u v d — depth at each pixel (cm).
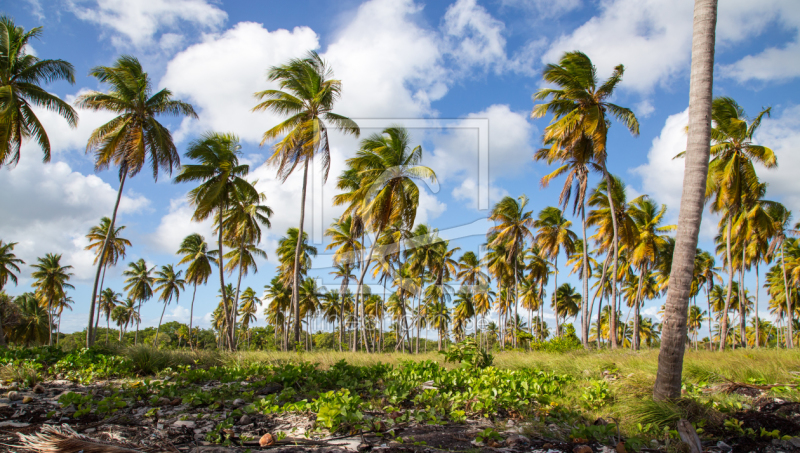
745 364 744
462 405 528
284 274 3544
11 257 3803
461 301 4253
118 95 1756
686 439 375
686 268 513
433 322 4731
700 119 524
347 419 409
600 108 1838
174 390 574
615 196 2291
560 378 695
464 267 3750
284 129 1712
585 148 1983
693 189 518
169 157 1825
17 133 1559
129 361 784
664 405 466
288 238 3228
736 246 2830
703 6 538
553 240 2898
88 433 377
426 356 1287
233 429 418
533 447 385
